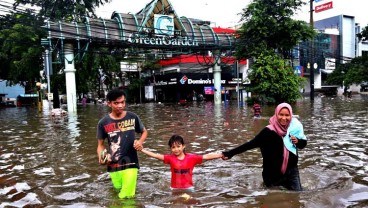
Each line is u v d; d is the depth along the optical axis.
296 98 28.20
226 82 42.97
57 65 29.94
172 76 42.16
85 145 9.06
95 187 5.09
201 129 12.09
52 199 4.57
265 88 27.14
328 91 57.94
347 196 4.37
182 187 4.90
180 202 4.29
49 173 6.09
